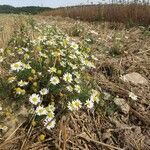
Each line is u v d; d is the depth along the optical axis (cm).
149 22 136
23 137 33
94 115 40
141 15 140
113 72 51
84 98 38
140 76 51
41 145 33
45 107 36
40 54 41
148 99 45
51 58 42
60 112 35
